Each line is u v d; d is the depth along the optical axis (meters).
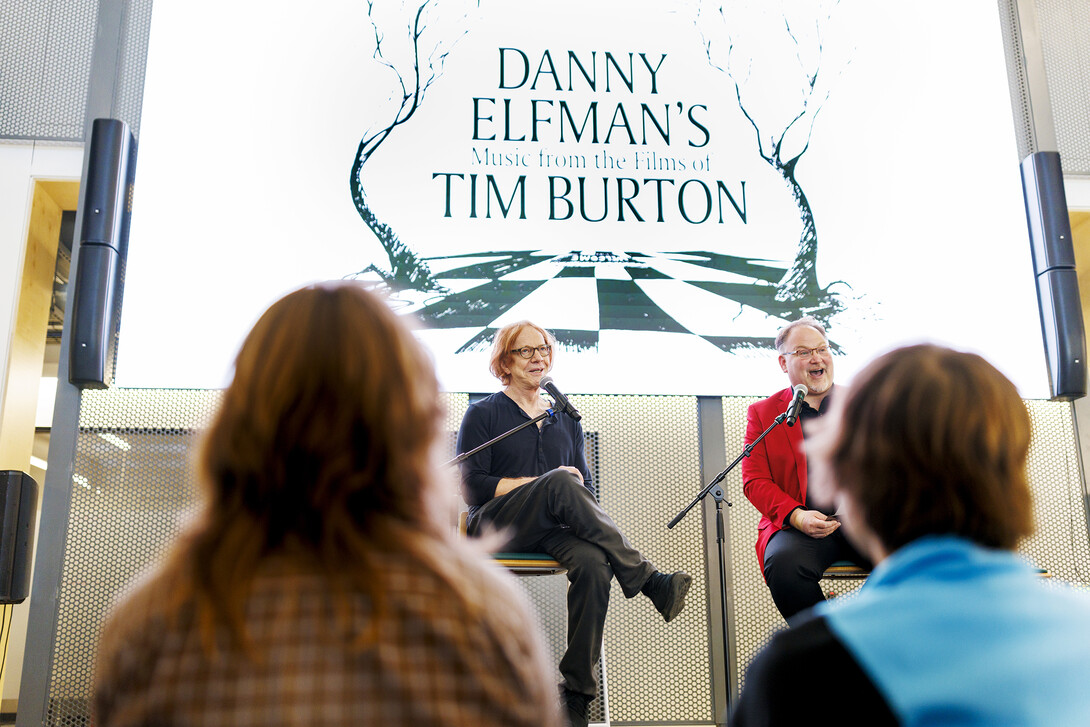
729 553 3.48
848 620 0.70
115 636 0.69
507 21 3.79
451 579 0.71
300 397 0.73
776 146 3.77
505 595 0.75
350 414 0.73
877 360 0.82
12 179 3.57
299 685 0.64
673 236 3.67
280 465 0.71
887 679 0.66
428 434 0.78
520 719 0.69
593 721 3.13
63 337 3.33
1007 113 3.84
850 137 3.79
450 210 3.62
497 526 2.83
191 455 0.79
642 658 3.37
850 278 3.68
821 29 3.87
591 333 3.57
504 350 3.23
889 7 3.91
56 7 3.71
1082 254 4.20
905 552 0.74
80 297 3.25
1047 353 3.61
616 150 3.72
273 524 0.70
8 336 3.48
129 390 3.40
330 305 0.77
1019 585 0.71
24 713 3.03
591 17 3.83
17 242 3.54
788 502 2.96
